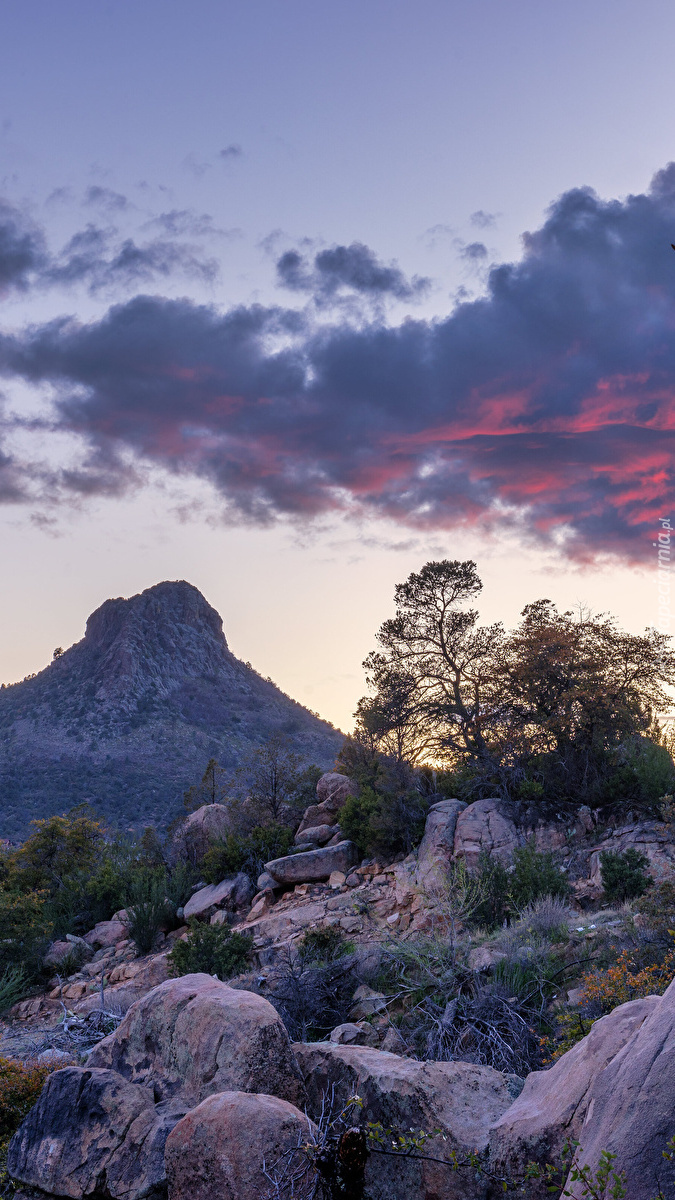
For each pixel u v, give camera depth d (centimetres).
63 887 2700
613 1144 395
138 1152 573
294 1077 623
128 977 1941
